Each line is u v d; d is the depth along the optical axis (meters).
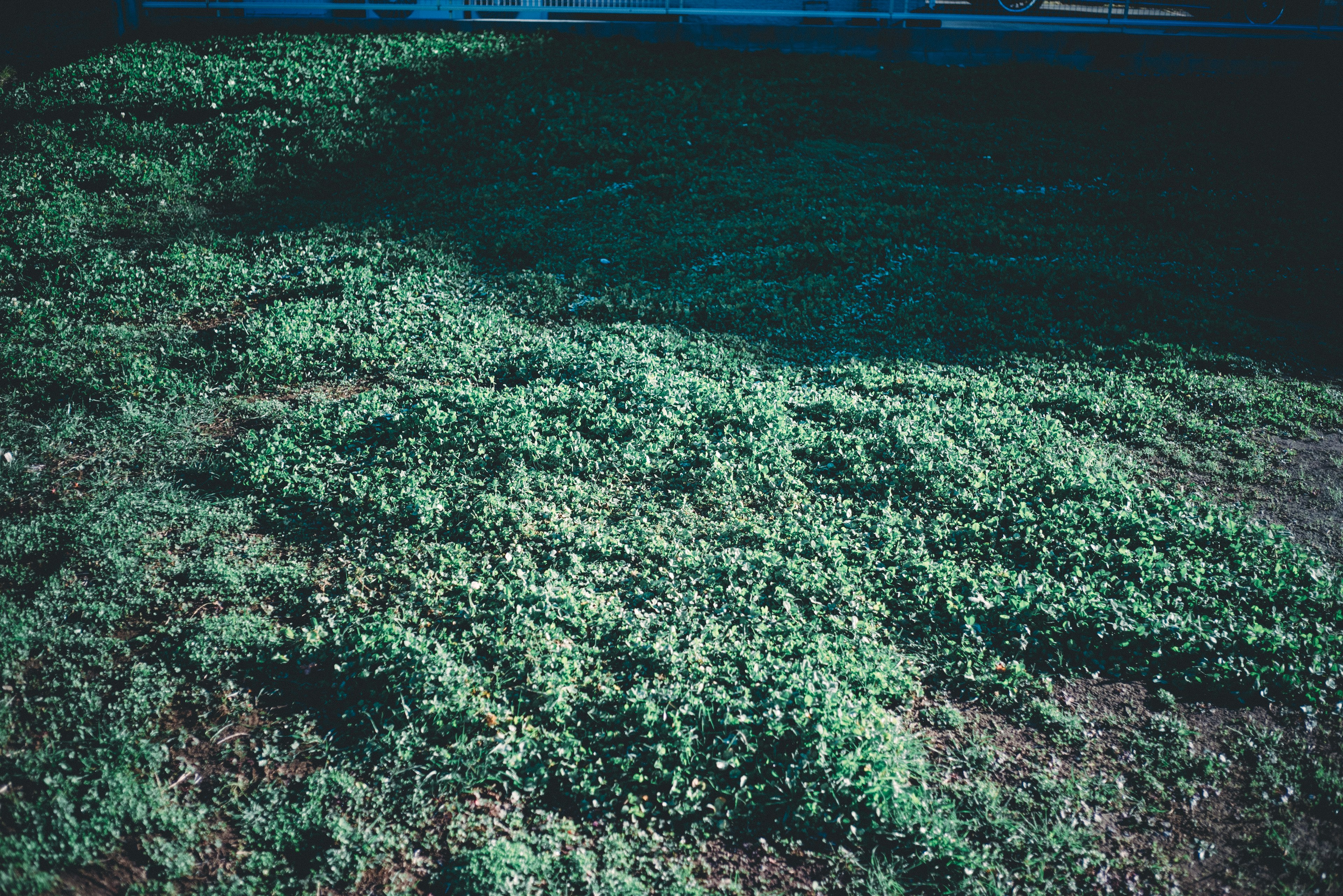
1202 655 5.55
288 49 15.55
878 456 7.55
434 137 13.72
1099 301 10.47
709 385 8.39
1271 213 12.92
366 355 8.81
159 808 4.43
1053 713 5.21
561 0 17.52
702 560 6.25
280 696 5.12
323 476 7.05
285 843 4.32
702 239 11.59
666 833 4.46
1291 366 9.33
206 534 6.38
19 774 4.52
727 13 16.98
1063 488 7.12
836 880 4.28
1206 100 16.59
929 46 17.22
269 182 12.55
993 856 4.41
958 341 9.73
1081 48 17.36
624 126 14.33
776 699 5.00
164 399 8.05
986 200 12.95
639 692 5.03
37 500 6.63
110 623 5.51
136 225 11.20
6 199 11.41
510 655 5.34
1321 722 5.15
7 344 8.52
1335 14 18.45
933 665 5.55
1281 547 6.45
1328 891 4.25
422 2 17.05
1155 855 4.45
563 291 10.35
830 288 10.59
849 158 14.13
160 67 14.73
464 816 4.48
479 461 7.18
